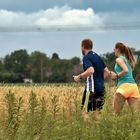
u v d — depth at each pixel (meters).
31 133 16.88
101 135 16.47
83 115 18.86
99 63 27.25
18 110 17.56
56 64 196.88
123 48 27.91
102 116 17.47
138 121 16.69
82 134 16.69
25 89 46.62
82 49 27.72
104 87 26.27
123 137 16.09
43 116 17.52
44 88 47.91
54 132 16.97
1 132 17.09
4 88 46.75
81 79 27.11
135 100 27.36
